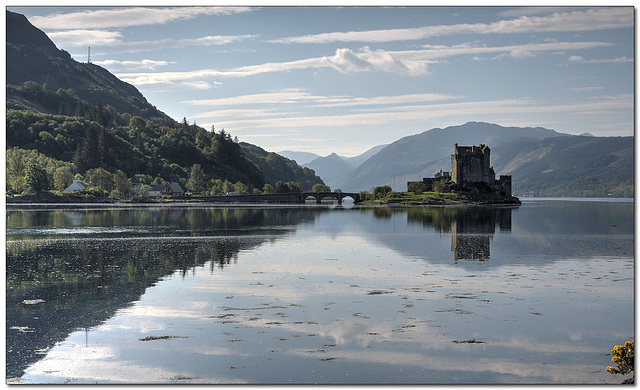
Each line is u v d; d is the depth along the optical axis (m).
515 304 53.66
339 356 40.12
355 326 46.41
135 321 47.62
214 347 41.62
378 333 44.78
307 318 48.47
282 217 184.25
